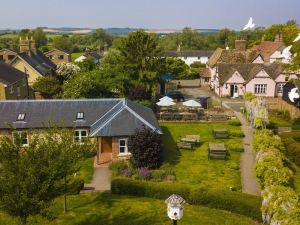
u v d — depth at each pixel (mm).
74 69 76250
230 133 45969
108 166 36031
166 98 55375
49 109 40844
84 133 40125
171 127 50250
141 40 59969
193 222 24578
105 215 25812
